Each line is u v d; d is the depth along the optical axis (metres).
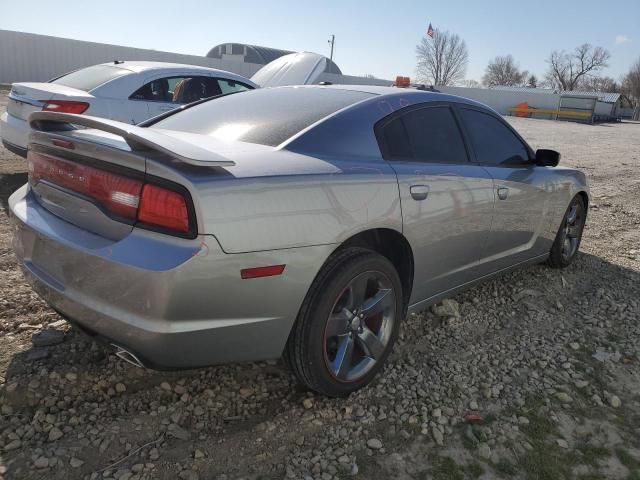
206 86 7.39
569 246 4.76
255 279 2.15
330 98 3.04
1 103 14.86
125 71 6.73
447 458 2.32
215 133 2.86
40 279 2.39
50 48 27.62
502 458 2.35
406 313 3.07
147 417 2.43
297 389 2.73
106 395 2.55
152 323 2.02
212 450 2.26
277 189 2.23
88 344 2.93
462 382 2.89
